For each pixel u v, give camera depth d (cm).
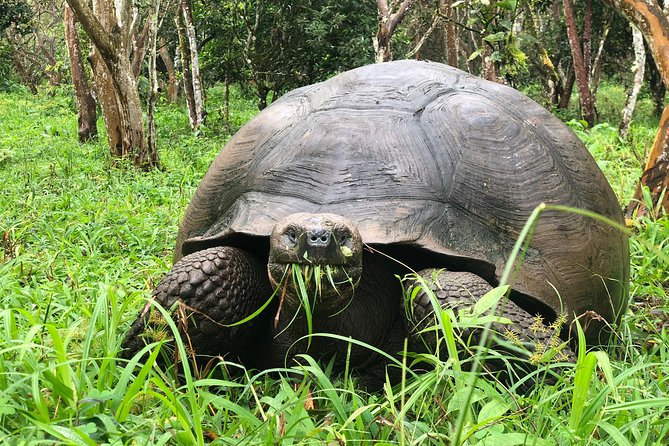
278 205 246
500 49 690
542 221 256
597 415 181
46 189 661
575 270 257
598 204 283
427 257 241
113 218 529
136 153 803
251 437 175
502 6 658
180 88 2238
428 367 235
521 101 297
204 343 238
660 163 499
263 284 252
